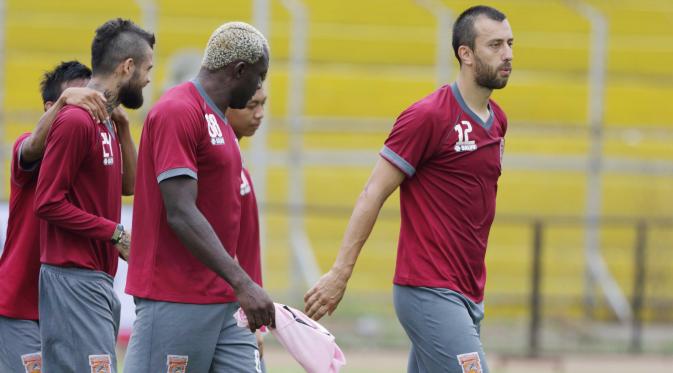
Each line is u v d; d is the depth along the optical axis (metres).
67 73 21.50
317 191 57.25
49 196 19.20
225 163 18.52
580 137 61.78
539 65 64.62
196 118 18.02
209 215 18.52
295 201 54.31
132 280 18.67
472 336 19.81
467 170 20.00
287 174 55.72
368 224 20.11
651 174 58.16
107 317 20.33
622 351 44.97
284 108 60.78
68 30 61.34
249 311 17.56
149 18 56.88
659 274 50.53
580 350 44.66
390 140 20.03
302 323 18.80
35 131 19.73
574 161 59.78
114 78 20.09
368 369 38.66
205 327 18.56
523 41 64.94
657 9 71.00
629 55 64.94
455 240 20.03
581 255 55.72
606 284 50.75
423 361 20.38
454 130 19.88
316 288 20.11
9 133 56.91
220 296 18.67
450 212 20.05
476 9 20.06
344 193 57.34
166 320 18.39
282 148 58.50
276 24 61.47
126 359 18.73
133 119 55.53
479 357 19.73
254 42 18.45
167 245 18.42
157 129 17.84
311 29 62.47
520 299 50.69
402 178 20.06
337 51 62.19
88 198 20.03
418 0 66.50
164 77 56.53
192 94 18.31
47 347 20.17
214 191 18.50
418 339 20.27
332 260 52.66
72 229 19.41
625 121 63.00
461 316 19.88
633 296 48.06
